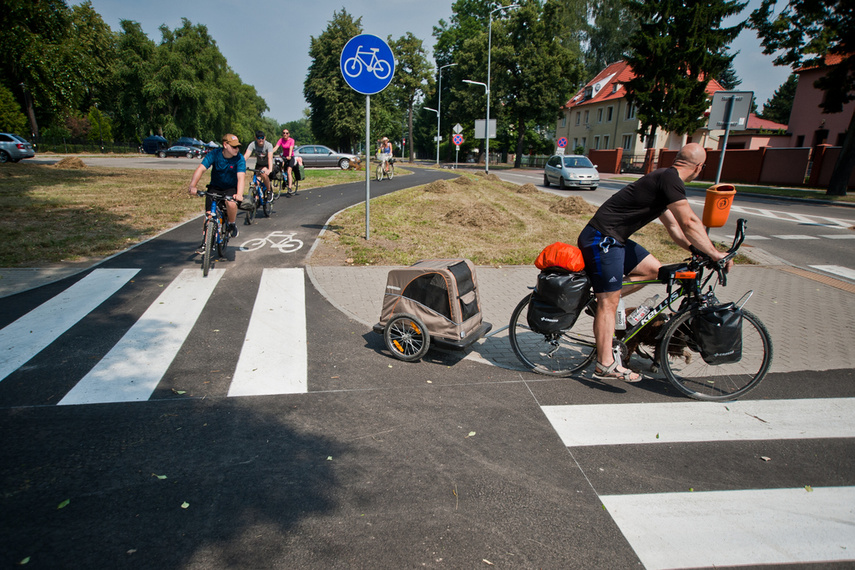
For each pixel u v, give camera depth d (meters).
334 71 50.28
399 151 94.50
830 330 5.39
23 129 37.50
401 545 2.33
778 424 3.51
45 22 25.11
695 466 3.01
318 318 5.34
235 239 8.55
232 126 64.88
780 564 2.29
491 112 52.41
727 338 3.69
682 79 33.28
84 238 8.08
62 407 3.40
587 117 55.62
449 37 66.19
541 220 12.70
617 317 4.13
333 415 3.47
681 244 3.84
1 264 6.54
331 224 10.17
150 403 3.51
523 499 2.68
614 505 2.65
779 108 68.88
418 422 3.42
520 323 4.43
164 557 2.20
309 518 2.48
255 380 3.93
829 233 12.06
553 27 48.44
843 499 2.74
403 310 4.34
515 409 3.65
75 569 2.11
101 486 2.64
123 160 34.81
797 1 21.16
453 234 10.25
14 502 2.49
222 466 2.86
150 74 51.34
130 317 5.07
